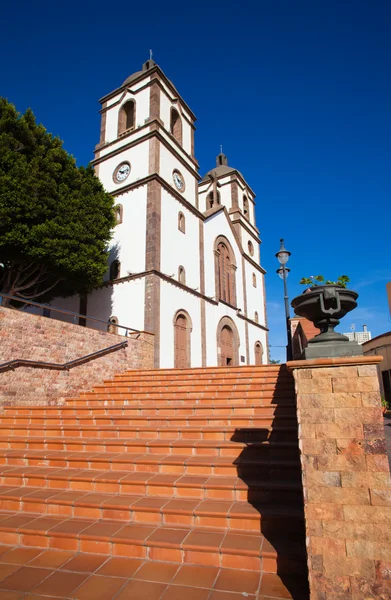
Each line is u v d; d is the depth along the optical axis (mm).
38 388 10094
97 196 16906
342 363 3375
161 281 18453
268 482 4949
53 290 18828
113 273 19500
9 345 9539
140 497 5055
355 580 2994
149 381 11430
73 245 15250
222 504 4684
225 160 35906
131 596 3355
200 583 3545
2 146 14086
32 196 14250
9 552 4242
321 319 3934
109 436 7148
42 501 5039
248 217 33938
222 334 24938
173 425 7344
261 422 6910
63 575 3732
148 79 22031
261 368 11703
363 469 3168
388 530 3021
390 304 7160
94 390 11469
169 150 21297
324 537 3117
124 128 22859
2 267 16312
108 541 4168
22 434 7703
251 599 3287
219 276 25812
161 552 4008
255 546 3877
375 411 3244
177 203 21203
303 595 3324
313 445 3311
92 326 19375
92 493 5305
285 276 13602
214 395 9281
